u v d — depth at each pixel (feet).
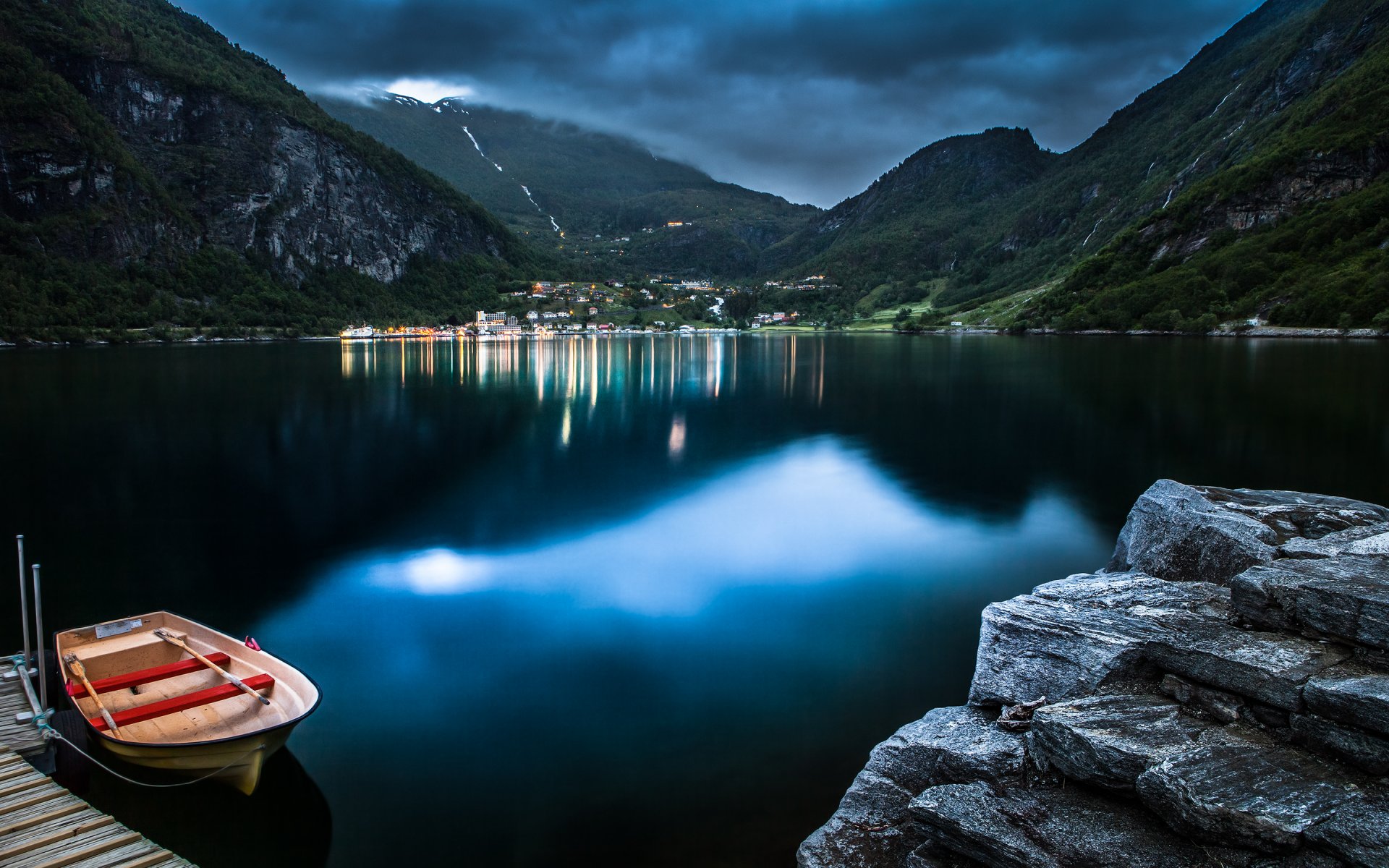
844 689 55.16
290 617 70.38
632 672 58.08
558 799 42.68
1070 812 26.55
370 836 39.83
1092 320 641.40
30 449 161.17
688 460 151.23
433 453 159.02
